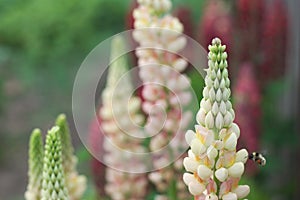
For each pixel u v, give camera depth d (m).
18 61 12.59
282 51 6.31
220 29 5.68
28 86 12.09
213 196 2.16
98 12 11.70
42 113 11.38
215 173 2.16
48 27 11.83
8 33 12.66
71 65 11.86
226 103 2.14
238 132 2.17
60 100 11.67
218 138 2.15
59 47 11.81
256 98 5.37
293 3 6.90
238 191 2.20
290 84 6.80
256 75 6.31
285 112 6.85
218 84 2.13
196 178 2.21
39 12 11.98
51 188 2.70
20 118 11.23
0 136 10.51
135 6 4.67
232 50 5.94
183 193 3.59
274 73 6.35
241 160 2.19
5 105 11.41
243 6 6.12
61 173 2.71
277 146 6.48
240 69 5.99
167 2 3.38
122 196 4.20
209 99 2.14
